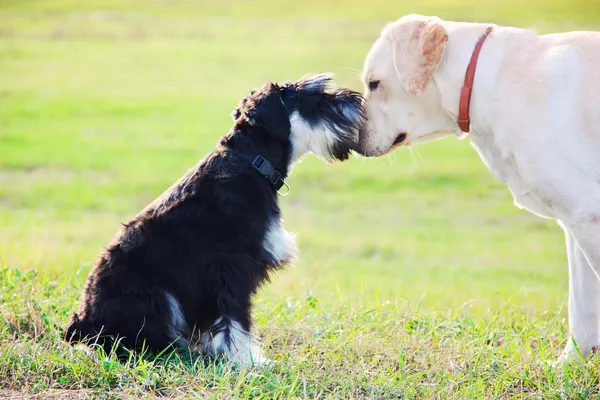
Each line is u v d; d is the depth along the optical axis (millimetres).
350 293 11070
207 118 28875
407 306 8094
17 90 32156
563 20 43969
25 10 51844
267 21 49406
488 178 23641
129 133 26828
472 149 27188
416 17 6586
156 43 42375
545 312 8016
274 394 5605
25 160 23266
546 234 18766
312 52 38938
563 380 5949
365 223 19125
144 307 6293
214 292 6367
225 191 6352
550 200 5895
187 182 6551
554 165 5770
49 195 20016
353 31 44812
